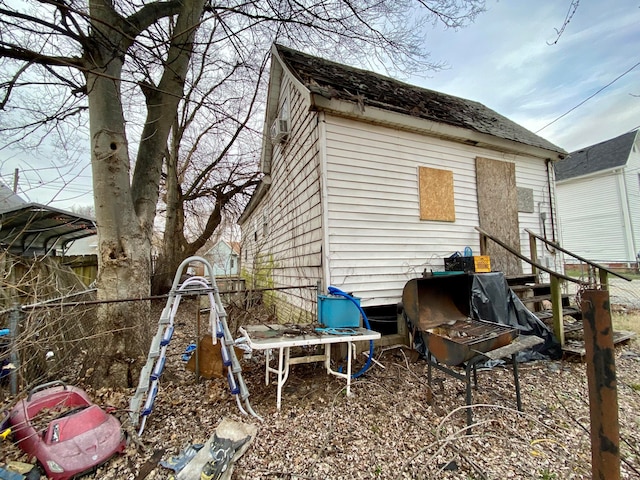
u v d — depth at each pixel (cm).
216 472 194
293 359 313
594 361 141
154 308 955
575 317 533
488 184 569
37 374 328
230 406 295
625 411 288
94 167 333
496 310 411
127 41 355
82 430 211
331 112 436
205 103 418
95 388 316
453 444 233
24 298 362
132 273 341
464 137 527
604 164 1552
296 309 570
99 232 335
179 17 413
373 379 360
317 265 450
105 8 337
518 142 577
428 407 295
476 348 256
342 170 443
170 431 252
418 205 497
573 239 1683
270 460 217
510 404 302
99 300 321
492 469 207
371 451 228
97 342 329
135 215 354
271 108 752
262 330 334
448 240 519
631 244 1450
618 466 131
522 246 600
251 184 1265
